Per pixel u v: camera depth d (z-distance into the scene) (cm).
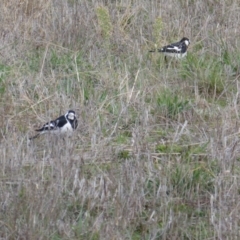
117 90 1440
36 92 1426
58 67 1552
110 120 1340
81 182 1082
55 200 1039
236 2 1894
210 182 1132
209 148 1220
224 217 1025
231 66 1577
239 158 1207
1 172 1121
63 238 996
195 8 1869
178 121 1328
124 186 1095
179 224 1030
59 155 1145
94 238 1002
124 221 1020
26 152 1188
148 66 1577
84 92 1433
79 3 1883
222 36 1722
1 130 1247
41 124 1310
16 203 1027
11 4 1786
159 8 1870
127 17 1792
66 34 1697
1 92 1405
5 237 989
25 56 1593
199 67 1547
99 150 1205
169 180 1120
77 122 1262
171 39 1731
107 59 1594
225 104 1439
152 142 1259
